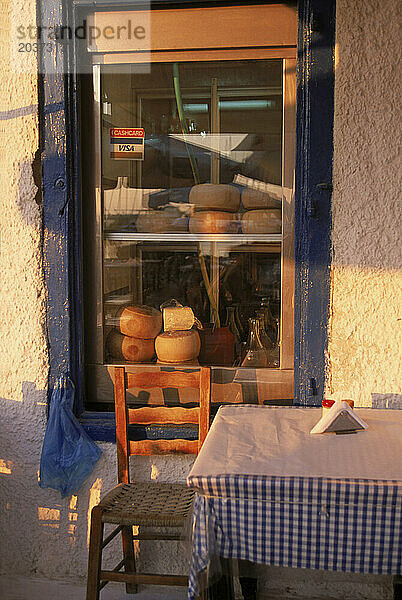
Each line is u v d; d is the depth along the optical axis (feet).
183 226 8.82
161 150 8.80
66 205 8.61
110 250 8.95
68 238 8.65
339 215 8.13
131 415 8.20
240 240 8.70
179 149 8.77
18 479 9.02
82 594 8.69
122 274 8.96
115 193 8.86
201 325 8.86
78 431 8.72
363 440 6.47
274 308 8.65
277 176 8.54
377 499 5.39
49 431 8.71
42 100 8.55
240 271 8.73
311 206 8.14
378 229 8.08
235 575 6.78
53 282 8.73
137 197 8.86
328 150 8.07
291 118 8.43
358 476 5.54
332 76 7.97
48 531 9.01
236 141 8.63
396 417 7.27
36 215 8.68
